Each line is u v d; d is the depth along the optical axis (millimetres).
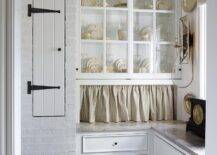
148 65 3135
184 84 3055
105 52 3033
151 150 2783
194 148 1960
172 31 3176
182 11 3061
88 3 3016
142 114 3092
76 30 2799
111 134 2705
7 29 875
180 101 3135
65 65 2623
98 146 2689
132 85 3104
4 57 873
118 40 3066
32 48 2566
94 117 3006
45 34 2588
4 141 885
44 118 2600
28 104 2572
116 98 3049
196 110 2342
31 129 2584
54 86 2607
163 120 3141
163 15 3199
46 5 2584
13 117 894
